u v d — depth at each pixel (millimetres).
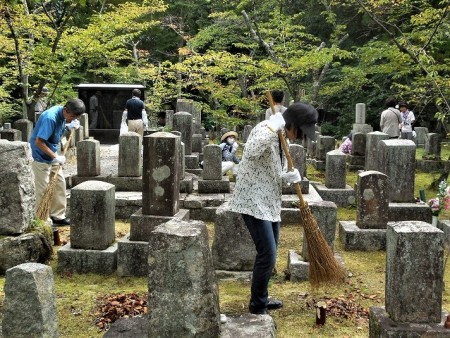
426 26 10938
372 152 9891
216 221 5375
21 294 3252
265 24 12453
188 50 16375
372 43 11195
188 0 21328
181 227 3076
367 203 6605
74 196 5551
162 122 20484
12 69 13172
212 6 19234
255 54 17688
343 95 20875
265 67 10945
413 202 7484
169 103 21844
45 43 10242
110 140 15422
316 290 4594
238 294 4902
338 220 8008
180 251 2941
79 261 5520
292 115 3838
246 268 5383
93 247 5594
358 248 6531
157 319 2977
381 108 20078
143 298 4715
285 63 11609
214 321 2996
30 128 11117
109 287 5164
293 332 4137
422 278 3473
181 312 2957
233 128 16688
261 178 3830
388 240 3670
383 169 7789
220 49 16438
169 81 19469
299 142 11938
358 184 6715
